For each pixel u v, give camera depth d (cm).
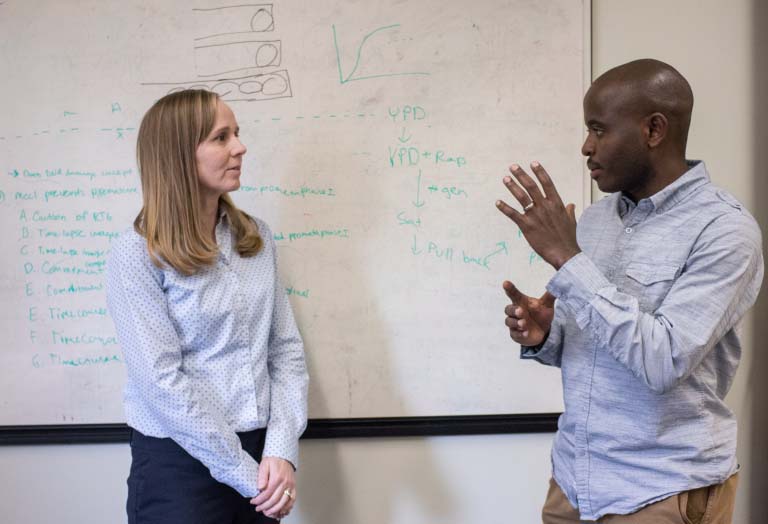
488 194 176
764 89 179
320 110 174
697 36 178
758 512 186
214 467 130
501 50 174
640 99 113
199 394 132
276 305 154
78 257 175
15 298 175
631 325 106
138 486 136
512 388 179
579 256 112
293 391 149
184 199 132
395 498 182
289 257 176
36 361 176
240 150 139
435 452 181
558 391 180
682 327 106
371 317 177
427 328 178
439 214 176
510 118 175
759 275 113
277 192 175
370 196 175
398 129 174
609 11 176
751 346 184
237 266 143
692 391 115
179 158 132
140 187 174
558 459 136
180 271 132
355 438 180
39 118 173
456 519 183
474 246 177
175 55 172
